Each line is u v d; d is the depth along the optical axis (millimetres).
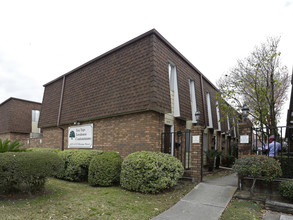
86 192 6531
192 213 5051
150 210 5105
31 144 15414
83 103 10742
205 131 13094
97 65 10617
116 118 9312
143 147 8078
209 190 6664
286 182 5566
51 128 13539
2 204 5277
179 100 9633
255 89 11672
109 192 6484
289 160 6301
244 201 5816
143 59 8391
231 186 6988
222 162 14391
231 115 13406
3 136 20547
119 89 8961
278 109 16172
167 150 8852
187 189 6855
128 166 6801
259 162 5645
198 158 7680
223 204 5574
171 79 9930
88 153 8391
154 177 6352
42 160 5828
